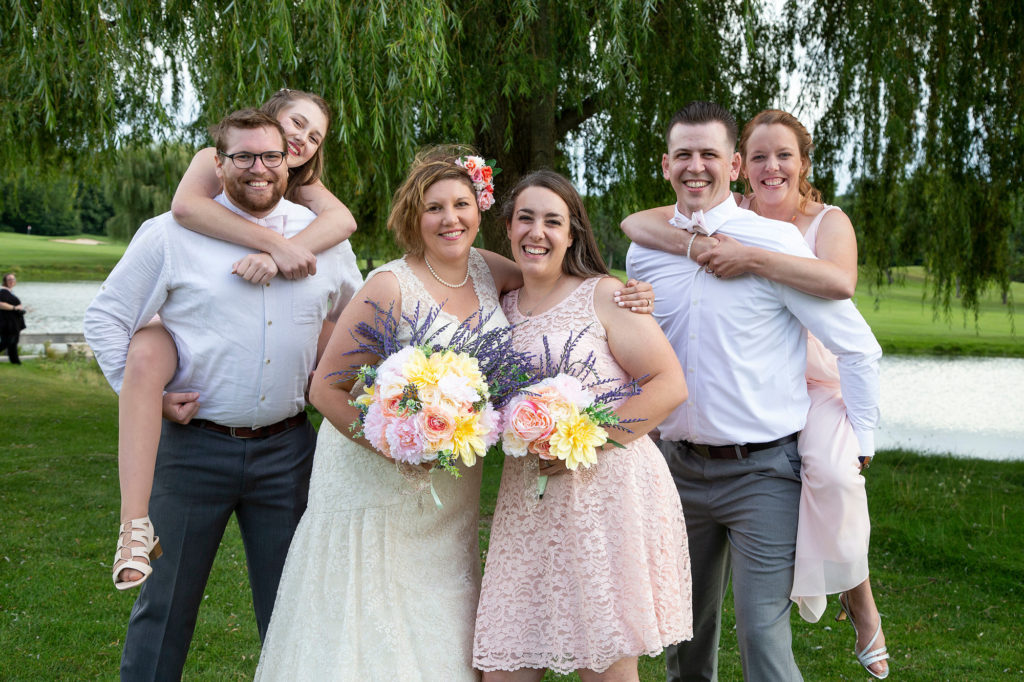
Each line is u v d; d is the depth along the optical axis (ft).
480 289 8.53
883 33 22.30
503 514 7.83
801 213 9.70
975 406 44.52
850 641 14.14
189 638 8.89
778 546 8.46
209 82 19.83
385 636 7.73
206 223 8.35
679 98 22.59
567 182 8.19
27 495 21.84
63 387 42.86
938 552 18.54
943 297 27.63
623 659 7.57
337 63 15.65
